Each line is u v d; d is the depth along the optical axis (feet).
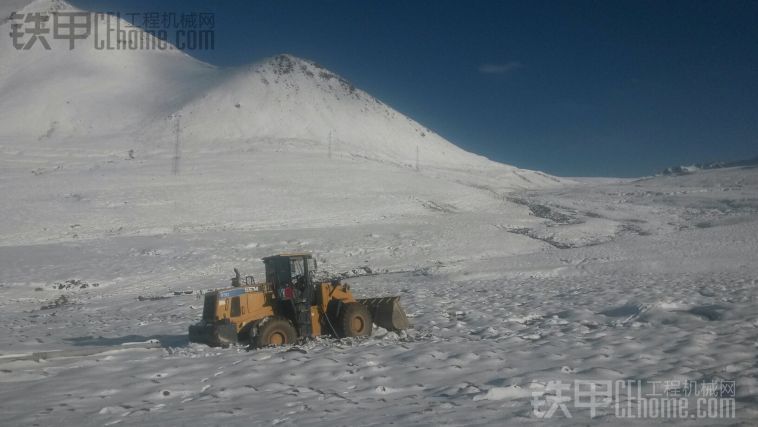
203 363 31.58
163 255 107.86
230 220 146.41
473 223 153.38
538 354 31.12
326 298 39.83
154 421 21.13
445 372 27.78
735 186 228.63
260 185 189.47
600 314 46.78
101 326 55.31
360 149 446.60
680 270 83.61
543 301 56.90
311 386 26.00
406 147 541.75
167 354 34.76
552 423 19.22
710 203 189.06
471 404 22.03
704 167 361.51
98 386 27.04
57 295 83.35
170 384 27.02
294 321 38.45
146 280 92.43
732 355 29.40
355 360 30.86
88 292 85.76
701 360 28.50
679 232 129.70
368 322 39.96
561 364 28.58
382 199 184.44
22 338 46.80
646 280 71.92
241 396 24.75
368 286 79.82
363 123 562.66
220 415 21.59
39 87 510.99
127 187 173.68
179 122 449.06
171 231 132.87
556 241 136.87
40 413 22.61
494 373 27.22
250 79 568.41
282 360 31.48
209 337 36.81
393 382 26.27
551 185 426.51
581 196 237.86
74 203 150.41
